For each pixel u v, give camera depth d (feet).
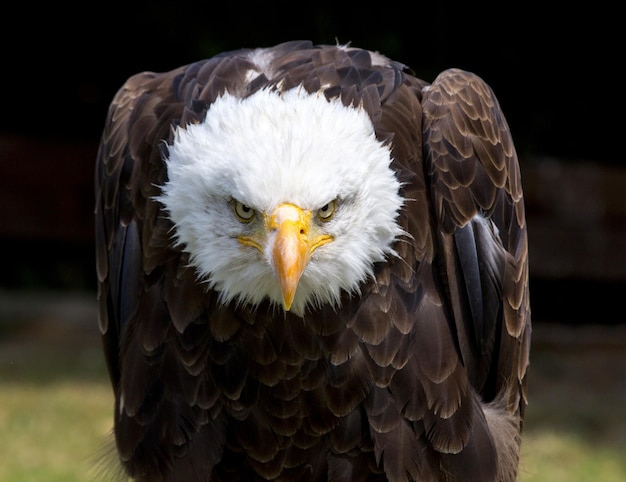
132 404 25.12
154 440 25.13
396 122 24.59
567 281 66.54
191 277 23.89
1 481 41.27
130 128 26.27
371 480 25.12
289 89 23.88
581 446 46.65
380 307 23.67
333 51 26.40
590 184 65.82
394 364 24.00
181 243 23.04
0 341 59.41
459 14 65.26
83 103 68.95
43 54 68.03
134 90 27.48
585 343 60.59
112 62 67.97
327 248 22.02
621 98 66.74
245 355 24.08
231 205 21.88
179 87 25.89
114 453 27.32
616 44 65.92
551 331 63.16
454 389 24.44
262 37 65.21
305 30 65.10
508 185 26.55
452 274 24.73
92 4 66.44
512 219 26.58
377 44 64.59
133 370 25.09
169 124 24.98
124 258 25.71
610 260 65.87
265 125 21.76
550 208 65.87
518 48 65.98
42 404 50.11
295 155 21.31
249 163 21.38
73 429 47.01
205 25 65.41
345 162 21.63
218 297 23.44
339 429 24.48
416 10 64.85
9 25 67.31
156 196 24.53
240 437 24.84
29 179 68.74
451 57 65.98
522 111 66.64
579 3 65.26
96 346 59.16
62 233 69.05
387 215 22.59
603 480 42.88
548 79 66.44
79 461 43.27
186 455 24.98
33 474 41.91
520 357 26.81
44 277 68.74
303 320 23.52
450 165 24.82
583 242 65.72
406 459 24.32
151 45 67.21
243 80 25.00
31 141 68.80
